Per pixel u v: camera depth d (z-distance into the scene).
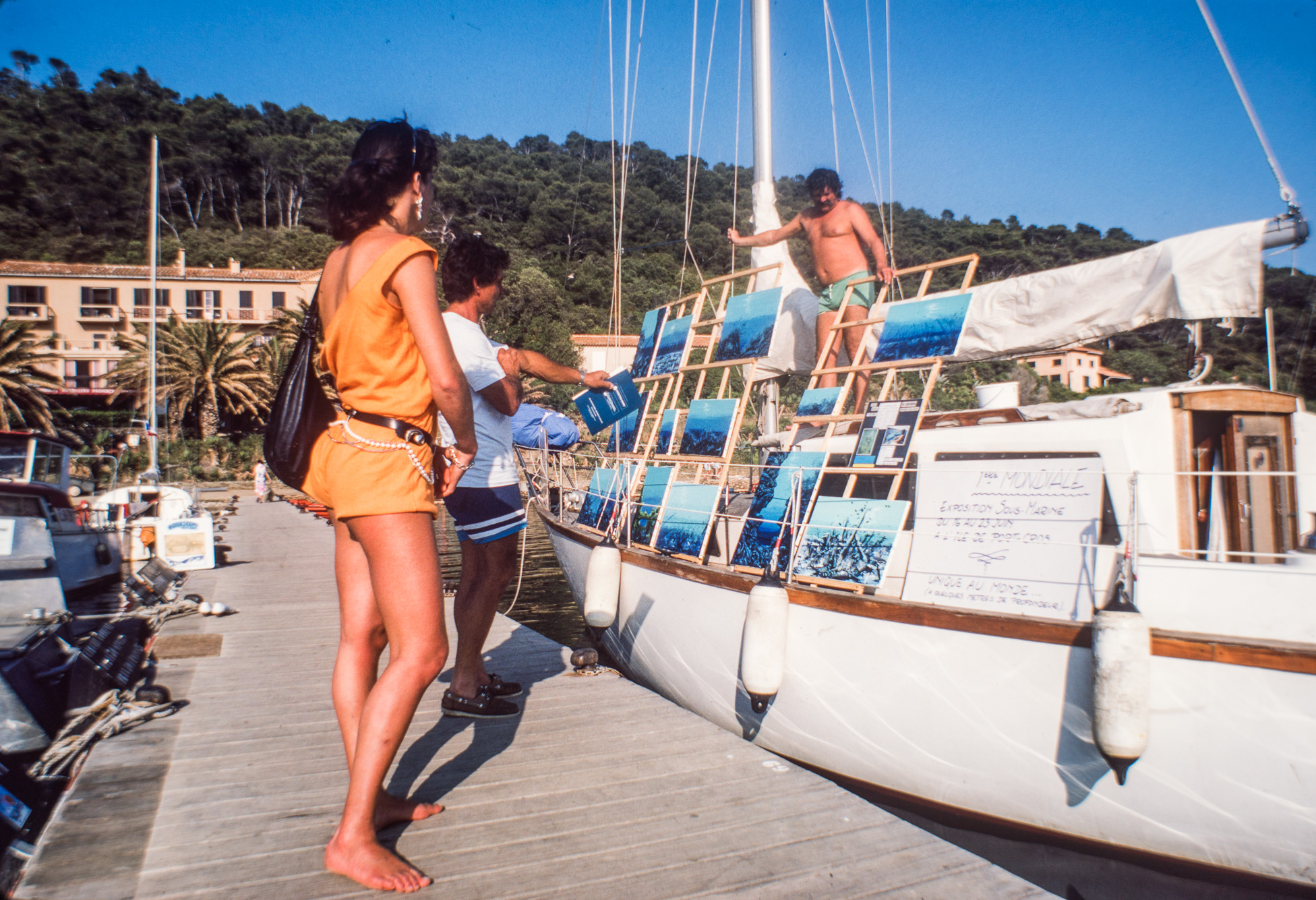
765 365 5.78
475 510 3.02
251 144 77.88
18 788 2.99
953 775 2.80
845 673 3.03
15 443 8.52
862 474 3.67
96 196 66.56
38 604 4.57
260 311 45.66
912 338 3.78
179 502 11.03
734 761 2.72
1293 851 2.17
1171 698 2.28
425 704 3.34
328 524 14.95
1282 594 2.32
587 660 4.00
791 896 1.83
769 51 5.98
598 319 52.03
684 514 4.38
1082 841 2.56
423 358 1.70
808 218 5.29
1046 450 3.05
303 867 1.90
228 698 3.62
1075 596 2.68
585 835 2.13
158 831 2.11
